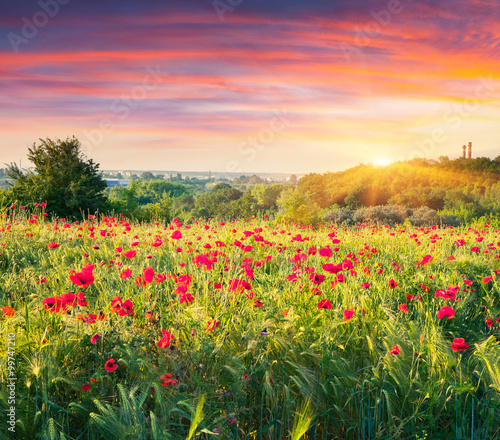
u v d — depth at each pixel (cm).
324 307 312
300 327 301
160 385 226
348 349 299
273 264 591
